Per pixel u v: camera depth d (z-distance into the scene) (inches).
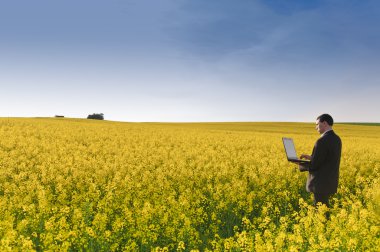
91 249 297.6
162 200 434.9
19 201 435.8
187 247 325.7
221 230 385.1
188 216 387.5
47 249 295.1
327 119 387.5
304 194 557.0
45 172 637.3
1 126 1563.7
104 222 342.0
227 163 761.6
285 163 751.7
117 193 489.1
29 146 965.2
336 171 386.9
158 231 344.5
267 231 296.7
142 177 617.6
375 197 441.4
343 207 434.6
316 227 315.9
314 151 386.3
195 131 1891.0
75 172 623.2
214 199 464.1
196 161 788.0
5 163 724.0
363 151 1107.3
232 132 2003.0
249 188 553.6
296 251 260.5
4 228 312.7
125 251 297.7
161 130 1823.3
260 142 1339.8
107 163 731.4
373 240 292.0
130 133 1539.1
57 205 439.2
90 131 1525.6
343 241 285.4
